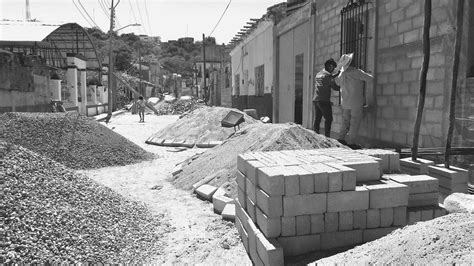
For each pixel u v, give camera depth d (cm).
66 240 397
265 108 1772
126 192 711
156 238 478
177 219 549
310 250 354
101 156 1027
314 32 1150
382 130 791
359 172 390
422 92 548
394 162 448
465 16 554
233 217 525
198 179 730
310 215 352
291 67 1428
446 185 502
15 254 348
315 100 918
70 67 2738
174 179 801
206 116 1453
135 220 519
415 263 250
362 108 834
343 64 835
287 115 1484
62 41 3128
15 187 440
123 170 950
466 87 556
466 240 252
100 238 427
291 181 346
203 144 1298
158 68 8144
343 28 946
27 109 1883
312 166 380
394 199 364
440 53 604
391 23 751
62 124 1098
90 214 470
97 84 3634
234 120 1224
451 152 523
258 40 1908
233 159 702
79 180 555
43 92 2116
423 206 393
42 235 385
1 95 1608
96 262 382
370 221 362
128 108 4000
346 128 837
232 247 432
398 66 730
